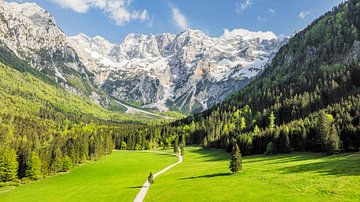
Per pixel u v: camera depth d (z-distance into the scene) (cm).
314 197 5688
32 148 18262
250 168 9950
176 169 13388
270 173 8488
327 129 12225
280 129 15650
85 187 10850
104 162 19125
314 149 13288
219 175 9481
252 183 7475
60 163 16388
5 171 14250
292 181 7006
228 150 18950
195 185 8212
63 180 13862
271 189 6656
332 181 6462
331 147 11181
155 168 14850
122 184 10519
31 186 13050
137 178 11681
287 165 9625
